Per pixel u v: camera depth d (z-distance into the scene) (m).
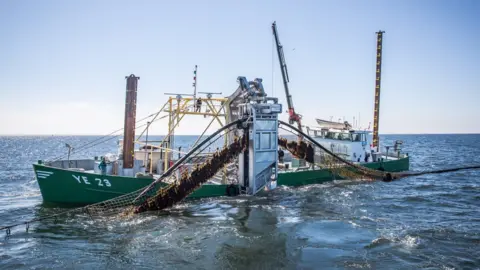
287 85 29.95
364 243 12.25
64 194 17.50
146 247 11.88
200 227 14.24
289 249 11.62
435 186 25.75
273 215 16.27
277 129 19.81
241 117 19.02
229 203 18.61
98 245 12.11
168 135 22.19
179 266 10.25
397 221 15.36
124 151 19.06
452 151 79.88
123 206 17.08
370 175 26.73
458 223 15.01
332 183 25.61
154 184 16.84
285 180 22.83
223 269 10.01
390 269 9.99
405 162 33.75
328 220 15.41
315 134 32.06
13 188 26.22
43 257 10.98
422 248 11.73
